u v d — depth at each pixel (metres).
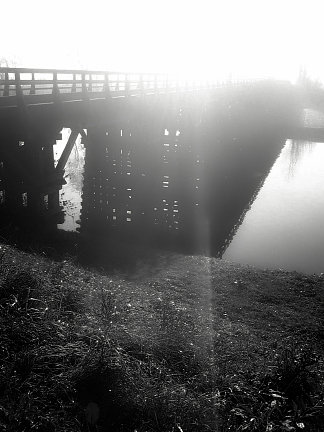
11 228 11.96
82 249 13.33
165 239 18.50
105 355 4.54
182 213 21.94
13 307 5.14
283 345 7.86
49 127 13.55
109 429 3.88
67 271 8.27
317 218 26.86
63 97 14.46
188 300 10.63
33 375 4.12
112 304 6.15
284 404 4.67
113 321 5.59
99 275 10.63
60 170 15.10
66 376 4.22
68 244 13.32
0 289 5.44
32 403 3.78
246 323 9.66
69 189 27.27
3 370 4.09
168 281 11.97
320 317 10.91
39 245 11.71
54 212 15.30
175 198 22.81
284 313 10.85
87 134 20.16
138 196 20.70
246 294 11.94
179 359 5.41
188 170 23.69
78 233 15.77
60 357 4.52
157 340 5.53
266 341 8.20
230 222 23.05
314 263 19.33
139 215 20.62
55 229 14.97
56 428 3.63
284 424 4.15
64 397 4.07
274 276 14.02
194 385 4.89
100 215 20.70
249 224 24.48
